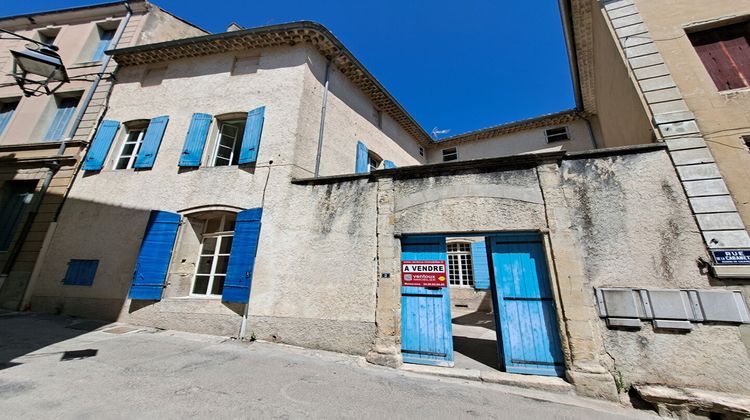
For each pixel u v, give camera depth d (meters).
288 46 7.95
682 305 3.63
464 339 6.50
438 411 3.15
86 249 6.98
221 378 3.68
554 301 4.16
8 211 7.77
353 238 5.38
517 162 4.85
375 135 10.23
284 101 7.26
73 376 3.51
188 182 7.00
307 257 5.57
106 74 8.93
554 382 3.83
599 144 10.82
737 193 3.84
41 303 6.71
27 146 8.09
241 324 5.57
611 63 6.15
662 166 4.20
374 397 3.40
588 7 6.80
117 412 2.75
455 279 10.56
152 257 6.30
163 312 6.08
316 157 7.29
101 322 6.13
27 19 10.07
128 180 7.36
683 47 4.86
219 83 8.06
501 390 3.77
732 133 4.12
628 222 4.11
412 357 4.62
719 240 3.69
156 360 4.19
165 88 8.42
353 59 8.61
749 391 3.22
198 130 7.43
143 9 9.62
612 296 3.89
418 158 13.39
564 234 4.29
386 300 4.79
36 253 7.07
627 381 3.60
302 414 2.94
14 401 2.83
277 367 4.16
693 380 3.41
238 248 6.03
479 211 4.79
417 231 4.98
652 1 5.38
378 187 5.48
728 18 4.77
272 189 6.36
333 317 5.07
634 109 5.24
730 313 3.46
